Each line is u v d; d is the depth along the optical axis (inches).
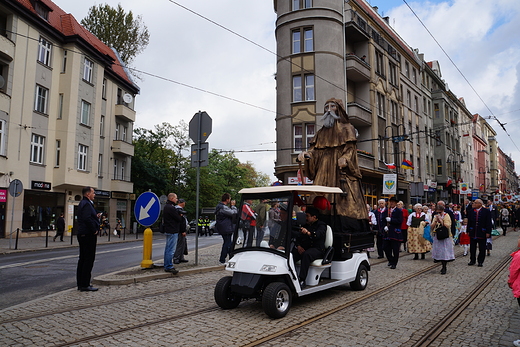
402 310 242.2
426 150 1692.9
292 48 1016.9
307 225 277.7
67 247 757.9
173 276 357.7
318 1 1010.1
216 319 219.9
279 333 194.7
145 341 182.4
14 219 909.8
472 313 235.6
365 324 211.6
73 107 1071.6
